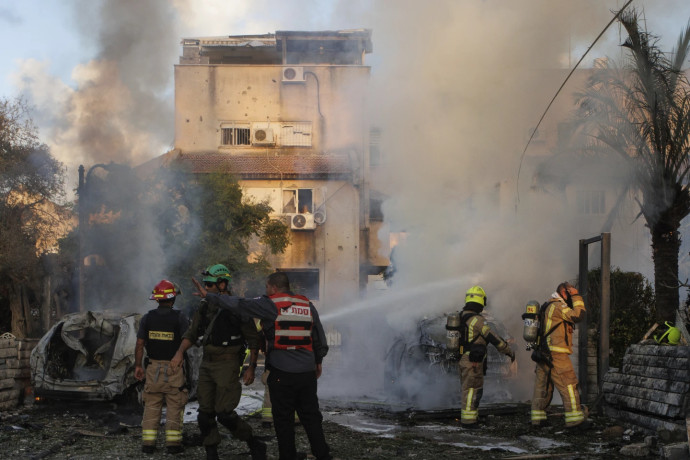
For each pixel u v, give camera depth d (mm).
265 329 5926
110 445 7090
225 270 6793
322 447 5797
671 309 12273
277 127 32281
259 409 9586
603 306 9227
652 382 7809
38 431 7859
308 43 34625
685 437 6910
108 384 9133
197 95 32656
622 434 7766
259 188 28422
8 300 20547
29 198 20781
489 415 9336
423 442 7488
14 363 9711
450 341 8602
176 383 6738
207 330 6289
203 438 6289
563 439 7656
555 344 8242
